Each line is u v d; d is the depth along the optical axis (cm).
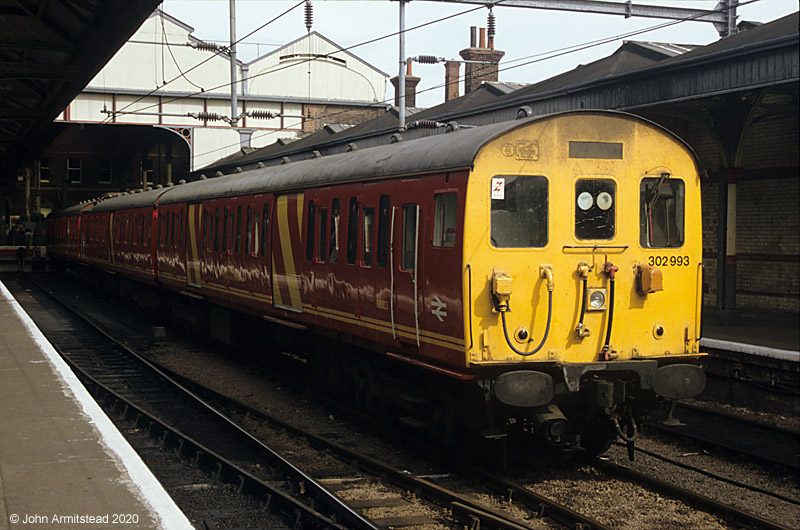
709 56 1298
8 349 1011
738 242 1834
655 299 842
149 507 449
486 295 781
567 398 826
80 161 5403
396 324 917
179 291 1850
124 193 2783
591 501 778
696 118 1593
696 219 865
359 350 1102
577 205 817
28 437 593
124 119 4300
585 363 800
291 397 1268
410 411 957
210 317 1722
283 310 1255
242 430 995
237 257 1449
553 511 735
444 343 819
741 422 1116
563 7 1766
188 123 4403
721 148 1577
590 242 818
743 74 1262
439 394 887
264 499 779
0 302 1577
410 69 3706
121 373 1469
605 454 959
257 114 2992
